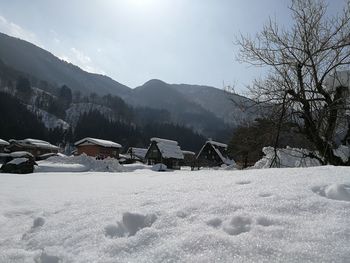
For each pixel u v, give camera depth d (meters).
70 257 2.35
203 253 1.98
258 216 2.38
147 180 6.69
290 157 11.41
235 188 3.37
